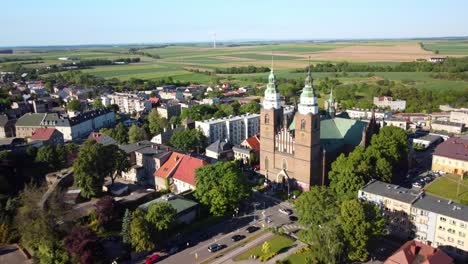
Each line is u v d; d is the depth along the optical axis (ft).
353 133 533.55
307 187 483.92
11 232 385.70
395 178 533.55
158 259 351.67
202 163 495.41
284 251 359.25
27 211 363.35
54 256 324.19
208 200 428.15
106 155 484.74
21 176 549.54
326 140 515.09
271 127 514.27
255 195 491.72
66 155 583.99
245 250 363.35
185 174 494.59
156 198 457.27
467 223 335.47
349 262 339.16
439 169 564.71
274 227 401.49
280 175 514.68
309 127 462.60
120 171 508.94
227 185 428.97
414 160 584.40
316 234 324.60
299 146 480.23
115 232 402.72
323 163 485.15
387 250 359.46
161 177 515.50
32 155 576.20
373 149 477.36
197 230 404.16
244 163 606.55
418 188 495.00
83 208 453.17
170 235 387.96
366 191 402.11
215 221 421.59
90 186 470.80
